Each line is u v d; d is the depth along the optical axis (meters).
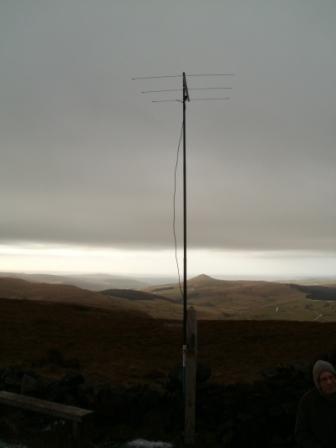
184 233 10.20
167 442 8.15
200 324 22.11
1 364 13.50
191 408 8.02
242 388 9.30
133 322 23.38
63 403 9.31
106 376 12.47
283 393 8.97
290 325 20.58
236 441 7.85
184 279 10.04
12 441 8.21
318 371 5.36
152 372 12.94
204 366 9.73
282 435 7.93
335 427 5.28
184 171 10.52
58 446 7.93
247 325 21.16
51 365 13.38
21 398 8.91
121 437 8.32
